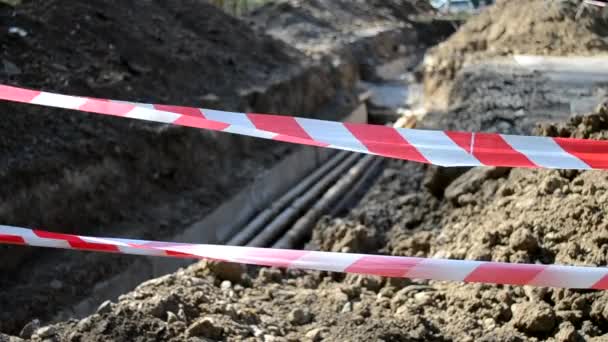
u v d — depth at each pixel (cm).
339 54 2408
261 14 2908
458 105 1239
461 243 726
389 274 398
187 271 638
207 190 1188
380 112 2155
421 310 590
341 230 835
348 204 1273
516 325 532
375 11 3384
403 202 939
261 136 386
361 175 1415
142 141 1116
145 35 1510
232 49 1770
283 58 1938
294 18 2875
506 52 1598
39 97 432
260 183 1299
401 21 3481
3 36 1197
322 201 1216
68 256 901
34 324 474
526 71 1374
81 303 838
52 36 1288
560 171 711
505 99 1184
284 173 1414
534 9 1788
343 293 627
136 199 1068
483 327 545
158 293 541
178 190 1152
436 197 913
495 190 817
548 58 1487
